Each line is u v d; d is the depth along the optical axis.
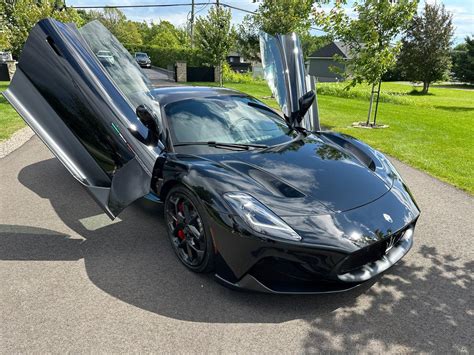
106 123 3.07
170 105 3.57
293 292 2.35
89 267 2.91
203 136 3.32
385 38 9.07
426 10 30.22
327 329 2.27
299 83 4.40
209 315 2.38
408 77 31.36
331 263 2.26
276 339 2.19
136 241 3.32
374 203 2.60
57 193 4.41
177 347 2.12
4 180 4.84
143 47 43.53
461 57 44.16
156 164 3.10
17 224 3.62
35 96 3.07
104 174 3.23
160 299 2.54
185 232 2.84
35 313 2.39
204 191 2.56
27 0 14.11
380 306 2.48
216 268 2.58
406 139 8.04
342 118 11.13
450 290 2.66
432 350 2.11
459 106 18.66
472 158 6.39
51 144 3.07
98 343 2.15
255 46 25.38
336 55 10.13
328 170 2.89
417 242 3.34
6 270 2.85
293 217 2.36
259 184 2.63
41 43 3.01
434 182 5.04
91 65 3.10
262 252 2.30
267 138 3.46
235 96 3.98
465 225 3.69
